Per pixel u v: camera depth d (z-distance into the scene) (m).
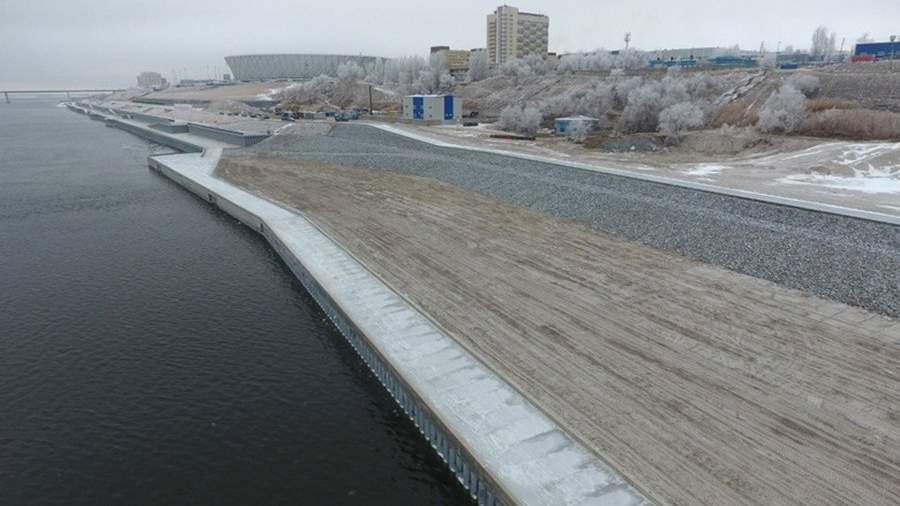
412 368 22.75
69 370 26.58
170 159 79.44
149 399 24.20
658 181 44.44
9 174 78.62
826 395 19.59
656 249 34.50
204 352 28.14
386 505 18.42
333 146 79.00
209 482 19.42
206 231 48.75
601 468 16.89
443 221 42.75
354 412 23.22
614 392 20.53
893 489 15.56
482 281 31.20
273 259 41.28
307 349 28.34
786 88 69.75
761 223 34.62
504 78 143.62
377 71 189.88
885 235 30.83
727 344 23.22
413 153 69.19
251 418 22.89
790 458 16.84
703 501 15.47
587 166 51.94
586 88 106.44
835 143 58.56
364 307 28.70
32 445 21.33
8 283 37.28
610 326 25.36
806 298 26.64
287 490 19.05
